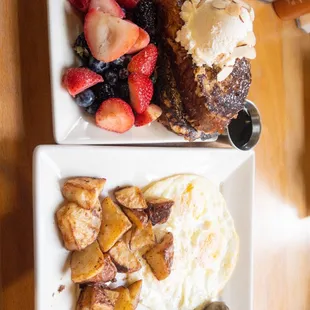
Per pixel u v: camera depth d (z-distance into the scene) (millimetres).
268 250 713
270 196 717
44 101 495
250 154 607
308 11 692
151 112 501
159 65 509
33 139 488
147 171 531
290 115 742
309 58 772
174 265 544
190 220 557
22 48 483
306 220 770
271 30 712
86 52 467
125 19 488
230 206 608
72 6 468
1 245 469
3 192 470
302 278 762
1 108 470
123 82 482
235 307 612
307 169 770
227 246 591
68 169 470
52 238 455
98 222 468
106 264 470
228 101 507
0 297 467
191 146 596
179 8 481
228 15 474
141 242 502
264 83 705
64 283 469
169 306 544
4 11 473
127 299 492
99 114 473
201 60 481
